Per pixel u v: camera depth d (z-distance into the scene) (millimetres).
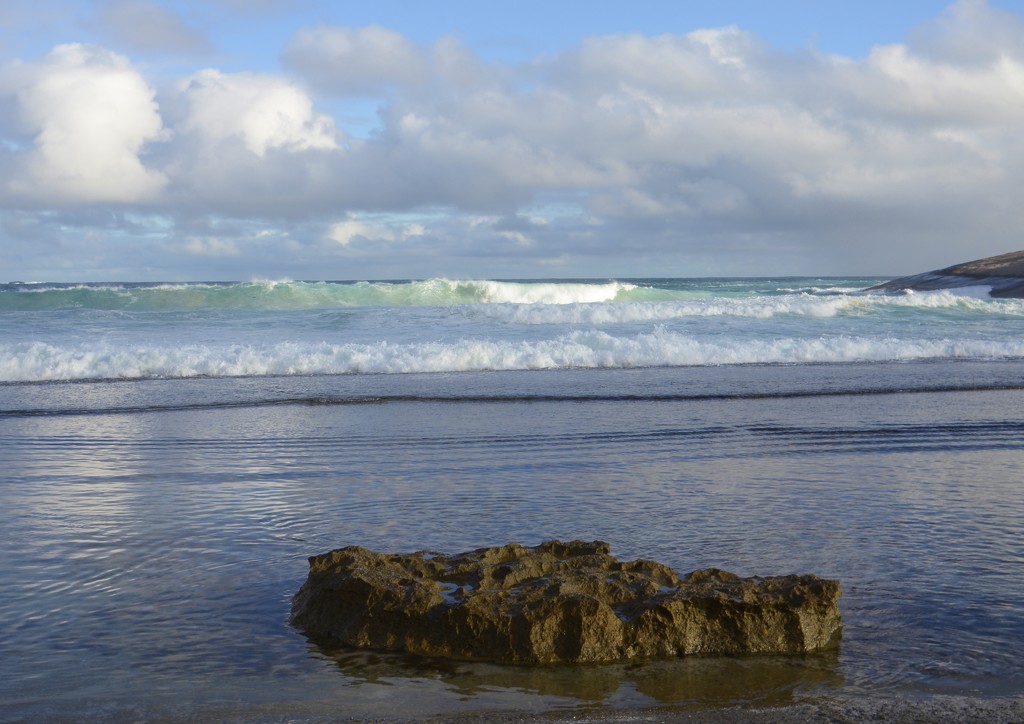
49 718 3518
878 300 26578
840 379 15477
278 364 16656
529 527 6305
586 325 23016
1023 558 5539
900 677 3908
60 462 8914
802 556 5559
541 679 3967
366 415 11984
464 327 22391
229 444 9906
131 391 14375
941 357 18750
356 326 22609
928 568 5336
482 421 11398
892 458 8969
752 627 4320
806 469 8422
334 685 3873
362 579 4523
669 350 18047
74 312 26047
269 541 6051
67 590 5070
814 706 3633
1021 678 3881
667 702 3699
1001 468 8445
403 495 7387
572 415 11883
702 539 5949
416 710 3615
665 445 9711
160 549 5871
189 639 4383
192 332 21453
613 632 4277
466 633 4277
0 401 13320
